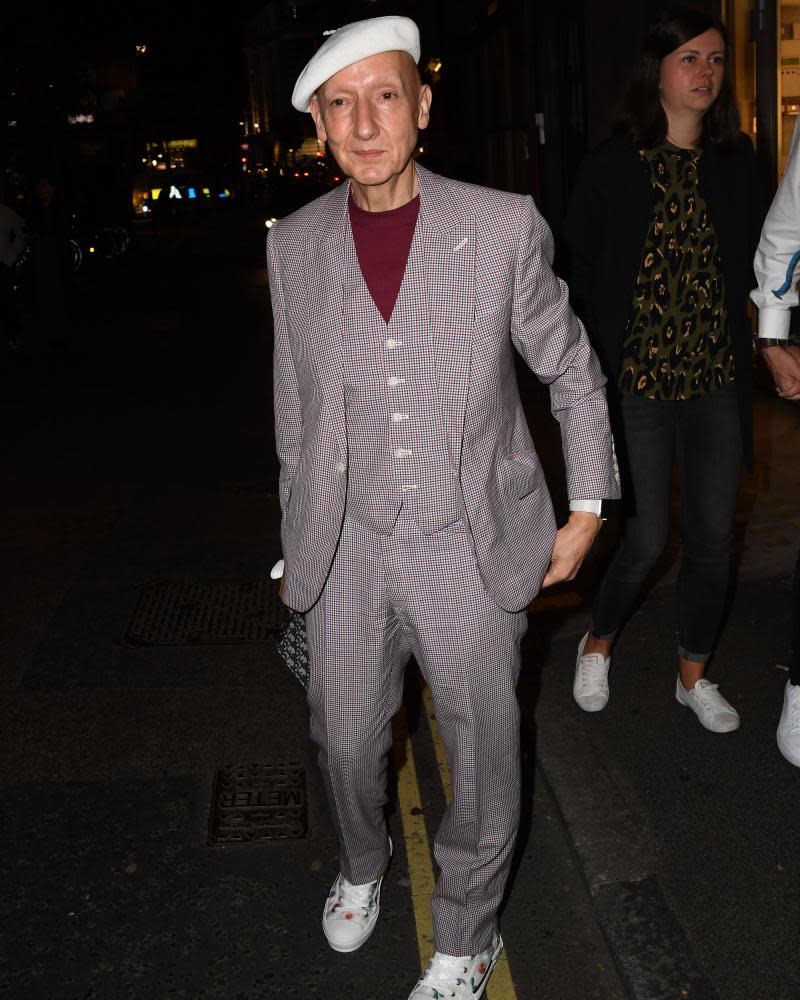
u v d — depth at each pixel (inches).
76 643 174.6
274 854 119.4
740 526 198.4
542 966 102.3
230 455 288.5
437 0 706.8
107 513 243.1
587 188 119.6
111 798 131.0
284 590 90.9
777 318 116.8
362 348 80.6
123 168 1248.8
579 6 398.9
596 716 139.9
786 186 110.0
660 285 119.3
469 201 80.4
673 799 121.9
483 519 83.2
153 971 103.0
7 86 933.8
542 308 83.3
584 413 87.4
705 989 95.8
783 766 126.9
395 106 76.5
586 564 186.2
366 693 91.2
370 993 99.5
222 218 1731.1
